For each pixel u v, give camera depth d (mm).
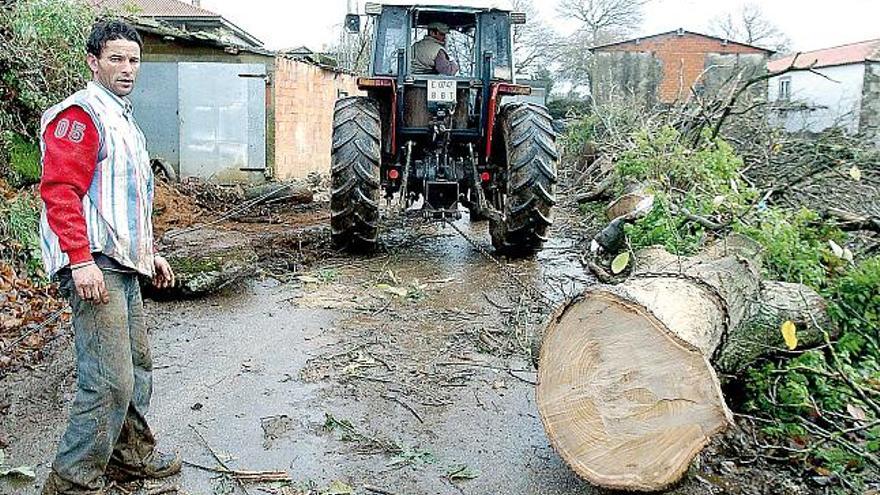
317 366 4105
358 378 3947
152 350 4320
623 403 2713
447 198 6789
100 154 2465
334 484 2895
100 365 2520
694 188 6371
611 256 6430
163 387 3789
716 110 8812
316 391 3781
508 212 6633
